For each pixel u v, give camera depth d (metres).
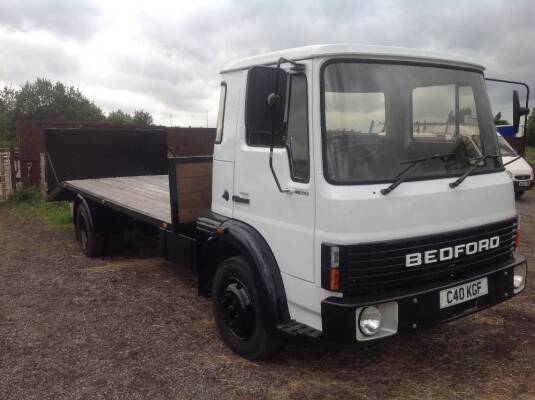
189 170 5.04
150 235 8.05
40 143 13.19
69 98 54.56
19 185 13.41
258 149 3.95
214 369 4.14
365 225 3.34
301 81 3.56
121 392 3.81
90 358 4.37
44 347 4.59
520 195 13.71
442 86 3.95
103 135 8.59
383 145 3.61
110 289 6.23
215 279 4.48
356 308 3.28
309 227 3.52
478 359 4.30
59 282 6.52
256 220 4.02
